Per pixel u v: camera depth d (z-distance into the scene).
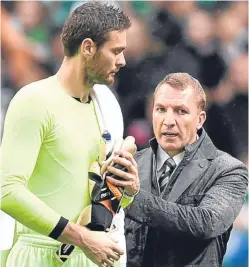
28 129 12.84
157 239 14.28
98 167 13.42
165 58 26.38
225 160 14.53
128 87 26.12
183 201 14.29
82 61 13.30
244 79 26.44
